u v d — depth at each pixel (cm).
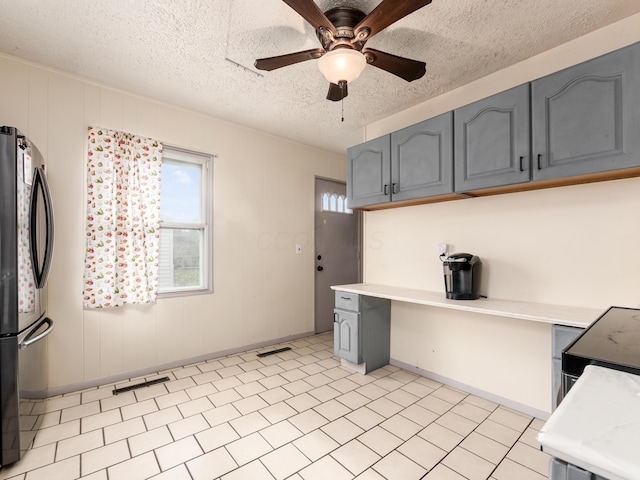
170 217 293
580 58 194
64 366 234
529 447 175
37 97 226
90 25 184
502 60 218
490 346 231
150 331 275
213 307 315
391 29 185
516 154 186
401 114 300
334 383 258
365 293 263
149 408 216
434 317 267
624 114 149
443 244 259
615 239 178
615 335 104
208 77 241
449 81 246
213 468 158
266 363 303
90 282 242
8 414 157
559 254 198
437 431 190
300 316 391
